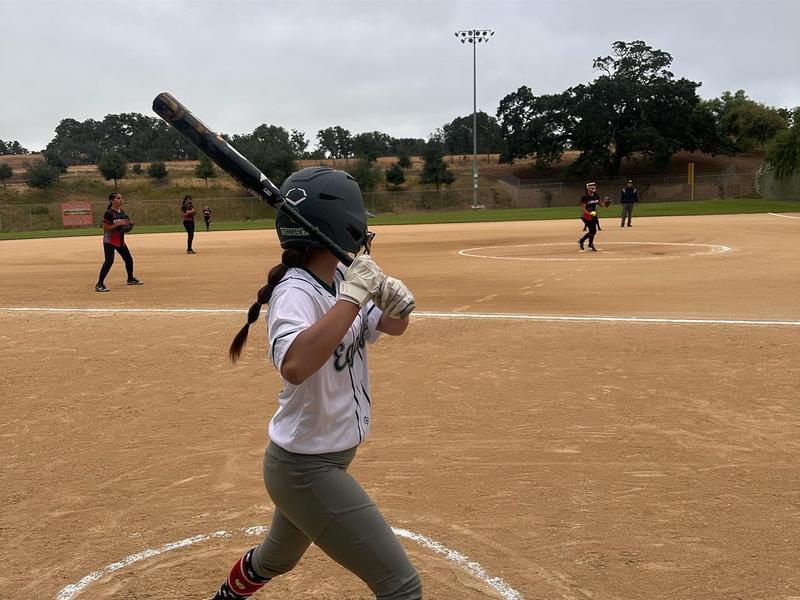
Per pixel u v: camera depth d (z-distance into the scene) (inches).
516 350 332.2
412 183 3102.9
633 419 235.3
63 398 273.7
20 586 142.3
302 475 99.5
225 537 161.8
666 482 186.1
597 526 162.9
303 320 92.5
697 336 352.8
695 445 211.8
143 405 262.7
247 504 179.3
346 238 103.6
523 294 505.0
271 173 3026.6
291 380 90.0
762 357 310.3
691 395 259.9
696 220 1322.6
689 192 2834.6
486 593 136.3
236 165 95.2
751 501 174.4
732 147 3014.3
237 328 400.8
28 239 1455.5
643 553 150.5
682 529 160.9
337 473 100.5
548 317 408.8
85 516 173.9
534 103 3085.6
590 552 151.3
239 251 973.2
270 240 1205.7
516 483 187.0
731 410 242.7
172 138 4488.2
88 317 446.3
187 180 2967.5
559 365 304.5
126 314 454.6
